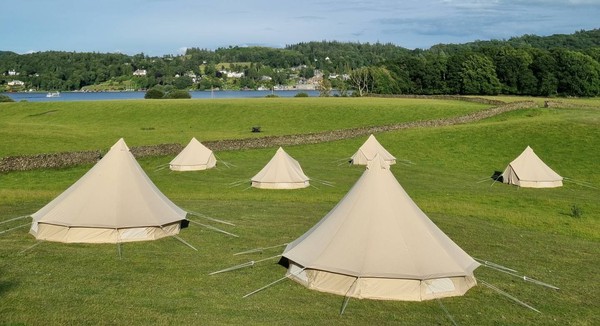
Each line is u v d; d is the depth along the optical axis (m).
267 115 73.94
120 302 11.27
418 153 48.88
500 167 43.91
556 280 14.44
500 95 114.75
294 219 21.11
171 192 28.61
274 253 15.88
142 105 82.00
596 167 42.00
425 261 12.65
